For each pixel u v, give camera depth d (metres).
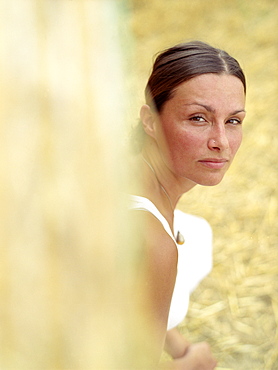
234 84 1.89
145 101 2.06
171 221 2.36
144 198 1.97
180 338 3.05
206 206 5.88
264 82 7.73
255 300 4.80
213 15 9.27
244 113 1.97
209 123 1.90
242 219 5.73
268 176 6.29
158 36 8.72
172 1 9.57
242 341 4.37
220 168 1.95
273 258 5.27
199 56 1.86
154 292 1.79
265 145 6.72
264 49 8.34
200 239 3.41
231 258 5.29
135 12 9.41
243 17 9.17
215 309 4.70
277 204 5.89
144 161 2.13
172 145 1.96
